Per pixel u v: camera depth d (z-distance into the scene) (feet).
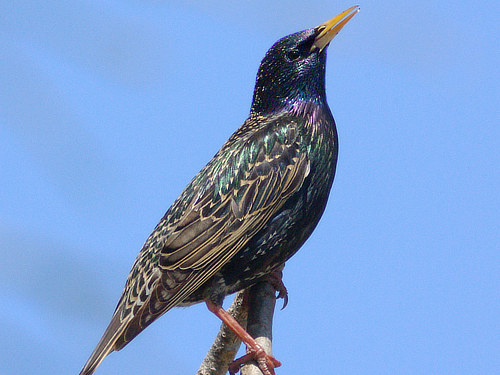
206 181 36.58
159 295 34.12
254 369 33.12
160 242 35.73
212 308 35.60
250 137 37.24
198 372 35.88
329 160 38.04
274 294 36.81
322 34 39.01
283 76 39.24
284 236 36.70
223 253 35.35
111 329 33.88
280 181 36.47
